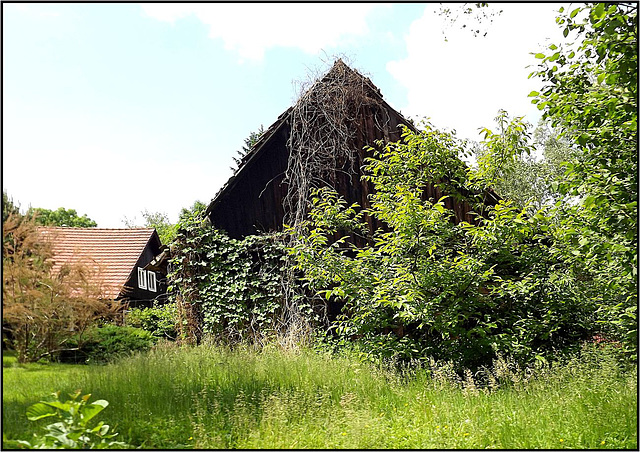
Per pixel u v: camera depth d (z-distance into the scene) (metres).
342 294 10.70
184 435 6.57
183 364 10.25
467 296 10.51
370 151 14.12
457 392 8.67
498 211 10.36
